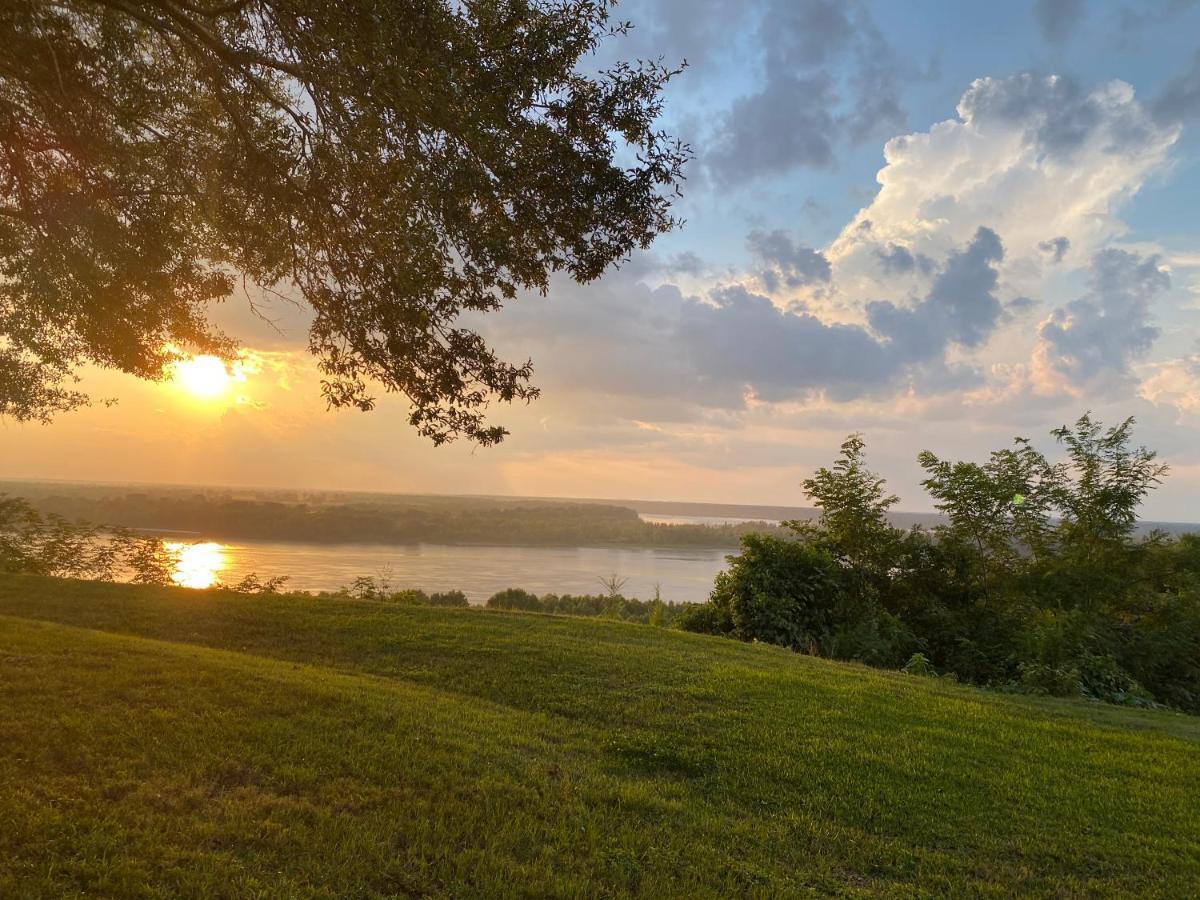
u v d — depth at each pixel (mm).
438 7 6145
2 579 12781
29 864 3723
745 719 7406
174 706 6148
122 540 18375
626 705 7684
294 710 6355
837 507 16234
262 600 12062
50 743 5188
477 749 5934
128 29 8016
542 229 7027
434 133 6473
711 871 4434
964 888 4512
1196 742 7953
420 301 6949
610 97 6793
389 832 4469
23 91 8172
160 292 9156
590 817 4965
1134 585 15227
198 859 3947
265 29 7016
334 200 7043
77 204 8578
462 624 11016
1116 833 5363
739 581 14609
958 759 6648
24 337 12625
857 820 5359
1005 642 13898
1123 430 15836
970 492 15828
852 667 11039
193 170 8211
